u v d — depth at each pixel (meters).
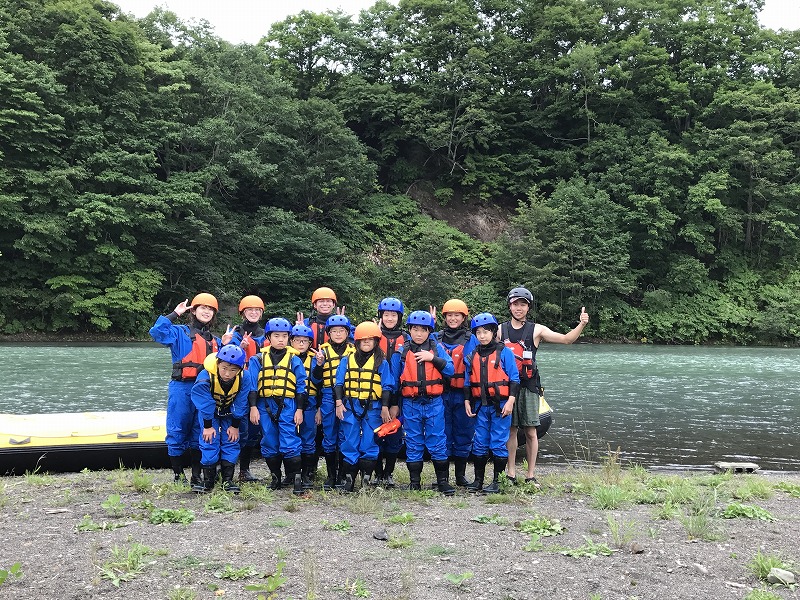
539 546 3.70
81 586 3.00
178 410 5.35
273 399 5.23
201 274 27.06
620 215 34.97
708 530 4.07
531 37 42.69
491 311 31.72
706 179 34.50
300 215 33.56
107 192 25.25
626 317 33.50
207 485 5.08
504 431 5.41
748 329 34.47
